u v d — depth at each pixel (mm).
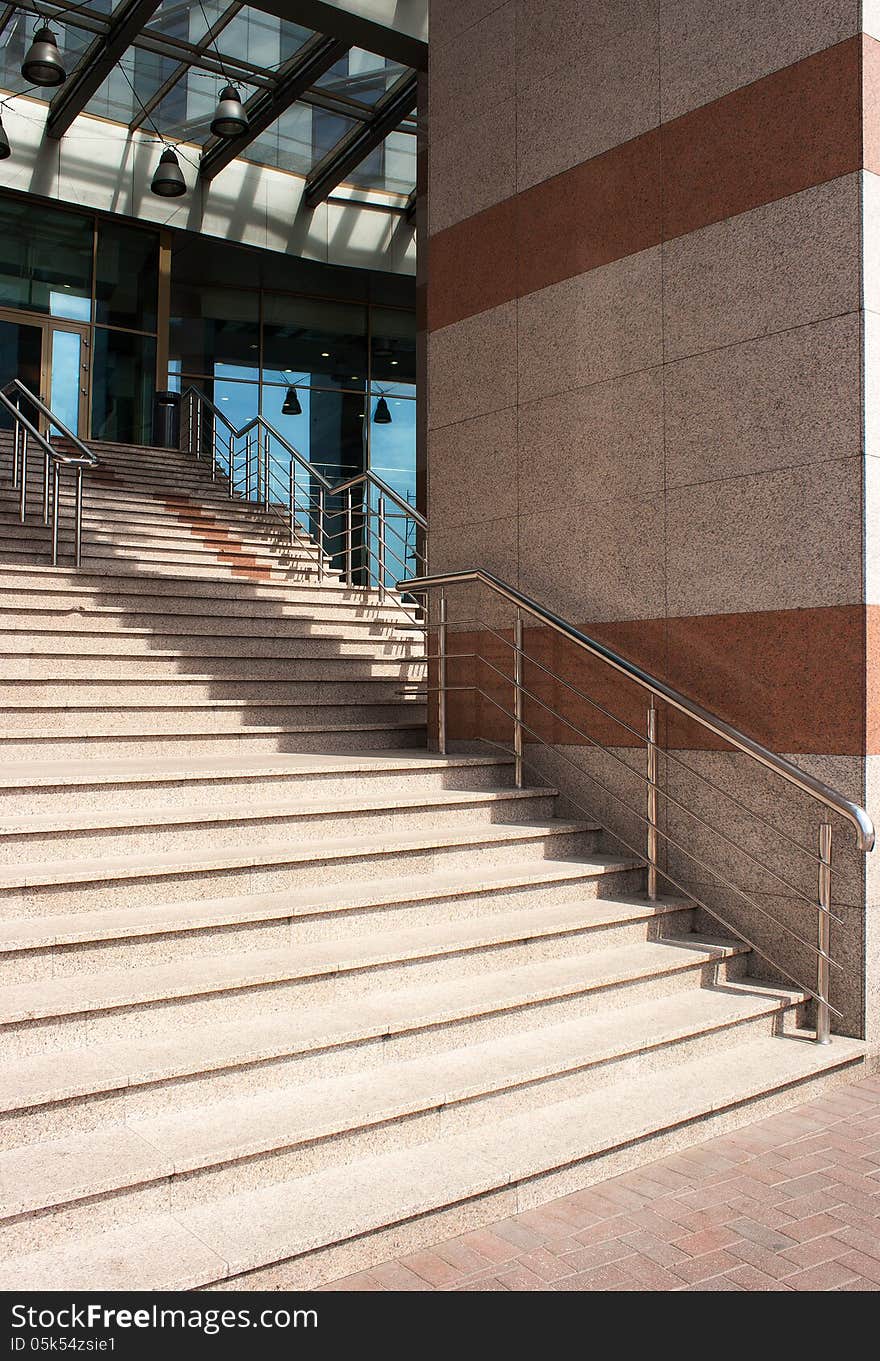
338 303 18344
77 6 11609
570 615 6094
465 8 6914
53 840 4250
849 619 4703
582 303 6043
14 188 14227
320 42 12312
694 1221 3295
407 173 16281
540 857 5559
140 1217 2893
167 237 15664
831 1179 3596
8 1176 2824
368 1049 3689
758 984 4910
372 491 18109
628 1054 4055
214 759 5746
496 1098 3656
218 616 7785
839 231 4762
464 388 6844
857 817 4383
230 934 4035
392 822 5281
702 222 5379
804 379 4891
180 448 15844
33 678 5910
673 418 5508
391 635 8898
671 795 5508
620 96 5848
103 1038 3445
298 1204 3023
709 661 5309
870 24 4758
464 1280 2938
